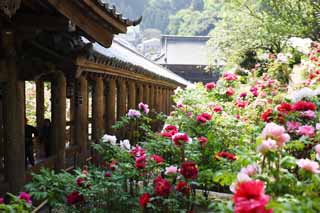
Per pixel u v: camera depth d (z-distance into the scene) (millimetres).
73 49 5082
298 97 3887
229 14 15266
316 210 1859
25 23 4426
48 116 12211
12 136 4922
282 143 2248
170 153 4324
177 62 38250
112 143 4520
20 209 2775
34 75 4992
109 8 4590
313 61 6375
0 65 4715
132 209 3801
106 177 3807
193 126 4984
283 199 1815
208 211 3822
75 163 7445
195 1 56969
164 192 3223
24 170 5066
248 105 5605
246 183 1630
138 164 3691
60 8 4105
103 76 8828
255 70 8875
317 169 2172
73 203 3539
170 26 57688
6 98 4918
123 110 10461
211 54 18766
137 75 11352
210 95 6254
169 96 20688
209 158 4355
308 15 11617
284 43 11664
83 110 7738
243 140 4055
